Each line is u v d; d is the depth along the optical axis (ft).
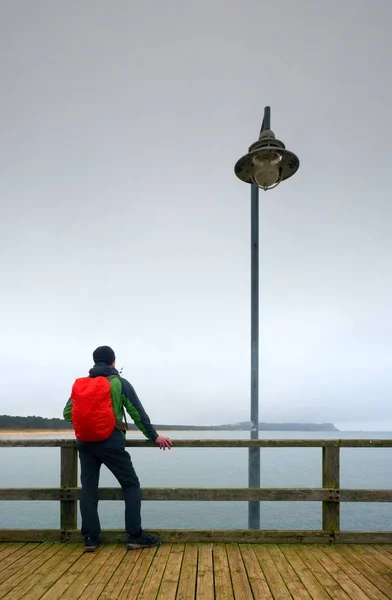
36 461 156.15
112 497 13.02
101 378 12.32
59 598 9.36
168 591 9.68
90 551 12.05
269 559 11.53
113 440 12.12
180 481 80.69
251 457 14.23
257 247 16.49
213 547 12.44
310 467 127.95
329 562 11.33
